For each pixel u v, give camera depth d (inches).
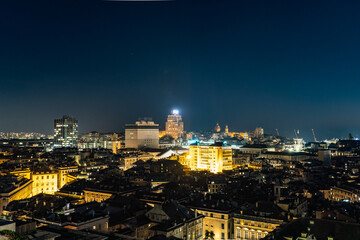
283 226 4776.1
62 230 3356.3
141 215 6688.0
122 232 5748.0
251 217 6904.5
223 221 7185.0
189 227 6496.1
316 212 6348.4
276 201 7564.0
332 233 4456.2
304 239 4306.1
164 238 4933.6
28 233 3149.6
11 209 7652.6
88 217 5575.8
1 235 2751.0
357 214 6727.4
